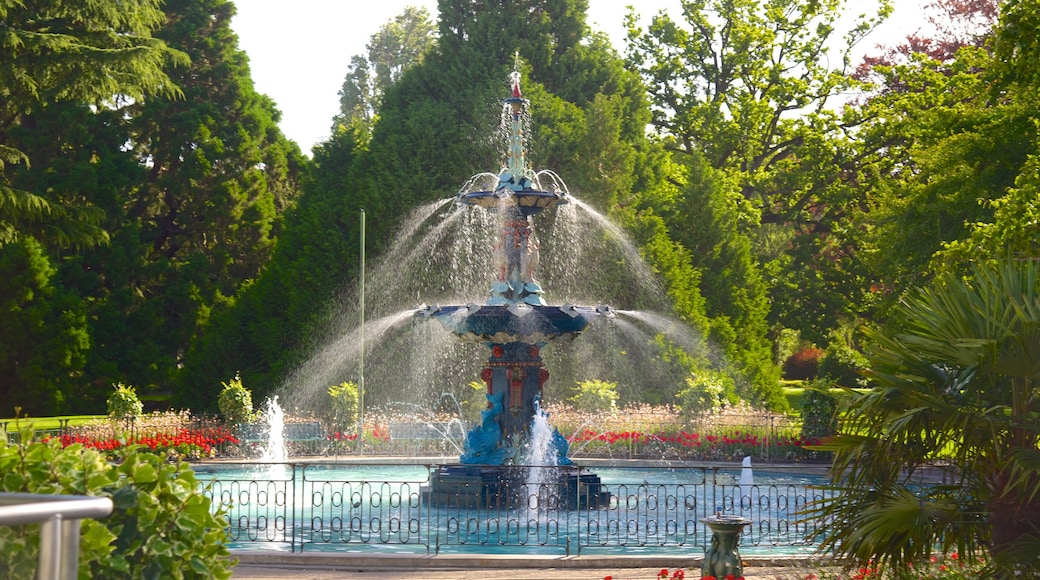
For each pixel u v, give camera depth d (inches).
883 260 1223.5
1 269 1448.1
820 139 1843.0
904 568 308.3
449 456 951.6
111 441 773.9
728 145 1927.9
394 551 471.8
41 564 112.2
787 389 1968.5
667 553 469.7
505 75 1448.1
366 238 1395.2
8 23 1320.1
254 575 419.8
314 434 981.2
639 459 895.7
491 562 439.5
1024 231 679.7
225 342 1407.5
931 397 299.6
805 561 439.8
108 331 1631.4
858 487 319.6
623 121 1600.6
